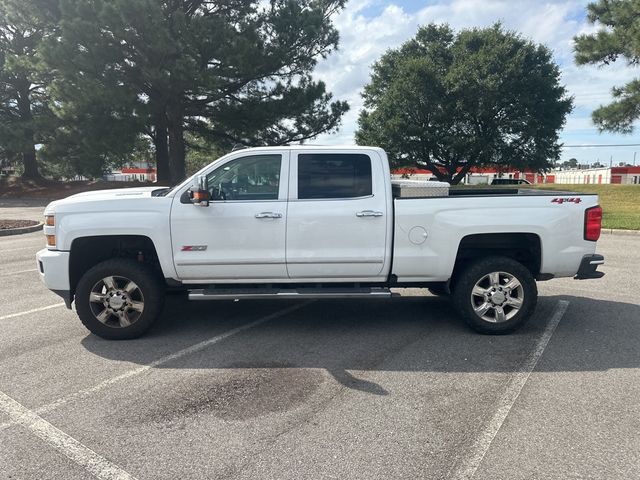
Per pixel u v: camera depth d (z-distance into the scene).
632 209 21.59
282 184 5.29
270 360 4.75
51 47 21.23
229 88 26.05
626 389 4.05
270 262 5.24
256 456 3.12
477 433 3.38
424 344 5.17
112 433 3.41
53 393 4.03
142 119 24.09
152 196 5.38
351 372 4.45
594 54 22.09
